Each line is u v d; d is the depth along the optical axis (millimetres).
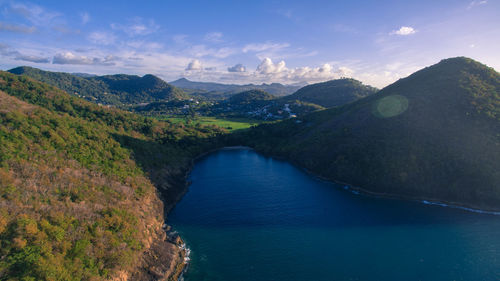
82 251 38625
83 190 51125
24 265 31375
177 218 70688
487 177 77625
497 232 64062
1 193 38031
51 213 40219
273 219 70562
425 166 87500
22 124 58906
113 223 47312
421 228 66312
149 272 45781
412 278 47938
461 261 52875
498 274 48844
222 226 66438
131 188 65875
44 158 52688
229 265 51094
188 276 47906
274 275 48344
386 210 77062
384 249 57031
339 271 49562
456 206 79000
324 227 66375
